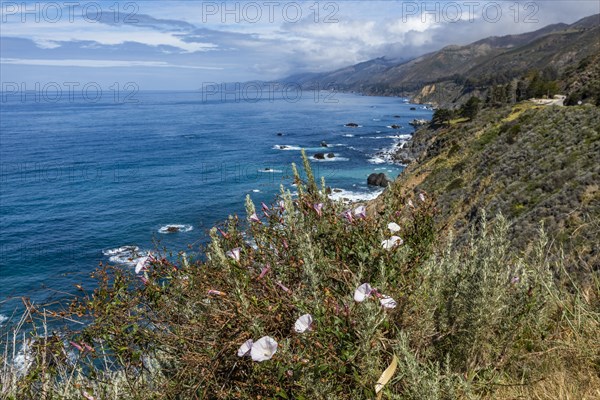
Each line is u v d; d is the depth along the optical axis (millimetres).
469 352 2355
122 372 2383
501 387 2266
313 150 88938
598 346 2438
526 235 15922
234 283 2184
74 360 2328
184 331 2250
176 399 2176
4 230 45094
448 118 83688
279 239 2506
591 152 22062
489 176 29000
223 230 2613
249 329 2031
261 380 1954
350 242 2523
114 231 42844
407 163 73375
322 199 2738
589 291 3078
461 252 2814
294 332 2043
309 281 2133
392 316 2307
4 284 30656
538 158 26656
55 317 2361
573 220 13766
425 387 1936
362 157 80250
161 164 80188
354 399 1981
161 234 39125
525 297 2521
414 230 2613
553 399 2133
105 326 2244
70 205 54469
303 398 1870
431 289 2475
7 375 2260
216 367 2084
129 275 2455
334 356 1941
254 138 110438
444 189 35875
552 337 2613
